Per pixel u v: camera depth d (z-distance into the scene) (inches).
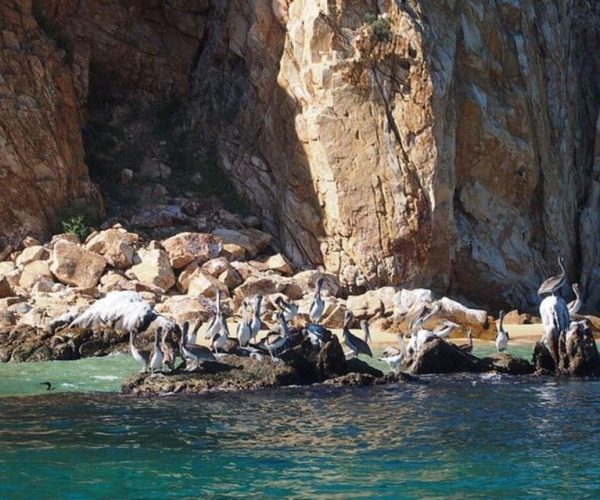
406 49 1459.2
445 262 1470.2
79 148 1521.9
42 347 970.7
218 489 514.6
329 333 861.2
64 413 694.5
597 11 1943.9
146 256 1327.5
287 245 1492.4
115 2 1705.2
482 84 1567.4
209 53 1713.8
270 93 1569.9
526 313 1471.5
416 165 1446.9
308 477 536.7
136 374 807.7
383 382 836.6
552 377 890.7
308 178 1480.1
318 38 1467.8
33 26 1521.9
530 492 514.3
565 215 1694.1
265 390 788.0
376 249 1428.4
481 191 1549.0
